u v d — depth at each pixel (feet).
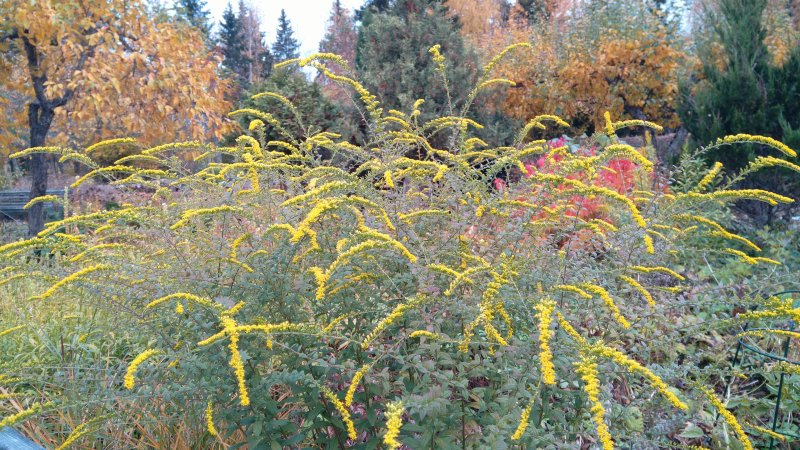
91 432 8.04
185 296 6.98
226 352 7.27
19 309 13.08
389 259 8.20
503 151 10.73
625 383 9.52
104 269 7.73
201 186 10.02
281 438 7.46
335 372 7.75
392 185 8.05
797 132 21.08
